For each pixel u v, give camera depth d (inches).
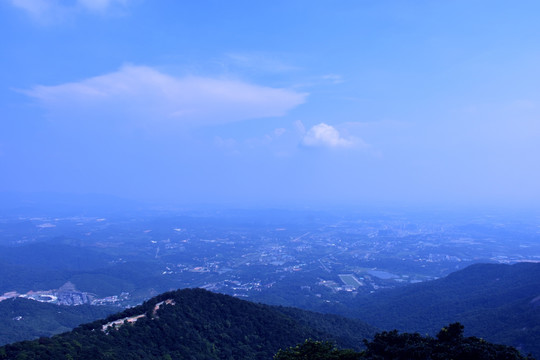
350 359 1459.2
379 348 1560.0
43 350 1891.0
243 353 2541.8
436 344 1501.0
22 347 1897.1
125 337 2337.6
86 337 2203.5
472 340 1493.6
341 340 3129.9
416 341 1555.1
